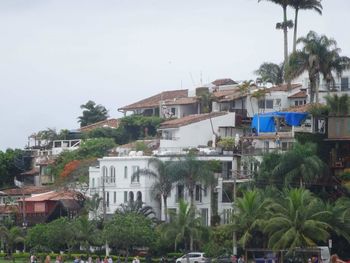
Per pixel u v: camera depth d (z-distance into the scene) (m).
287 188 197.50
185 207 199.25
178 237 196.62
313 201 182.00
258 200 187.50
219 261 186.38
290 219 178.25
